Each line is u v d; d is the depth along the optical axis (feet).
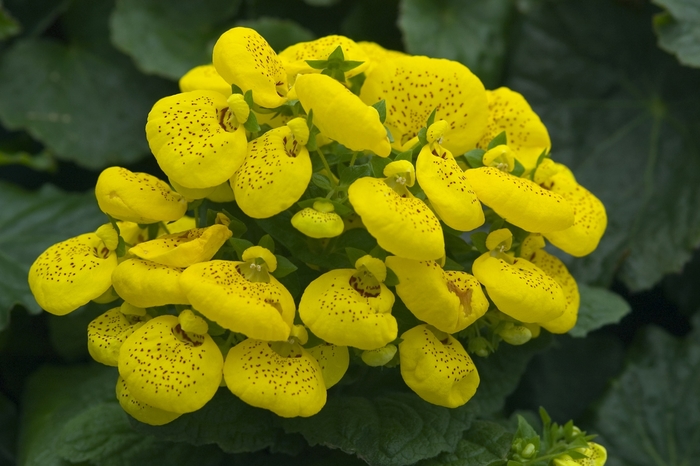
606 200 2.79
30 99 2.98
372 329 2.04
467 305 2.08
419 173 2.04
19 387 2.71
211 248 2.09
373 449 2.17
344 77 2.12
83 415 2.36
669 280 2.78
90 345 2.11
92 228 2.67
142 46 2.93
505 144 2.17
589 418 2.60
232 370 2.06
